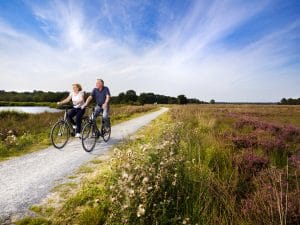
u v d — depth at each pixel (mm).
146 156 4074
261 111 31750
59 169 5738
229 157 5938
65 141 8211
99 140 9562
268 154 7113
